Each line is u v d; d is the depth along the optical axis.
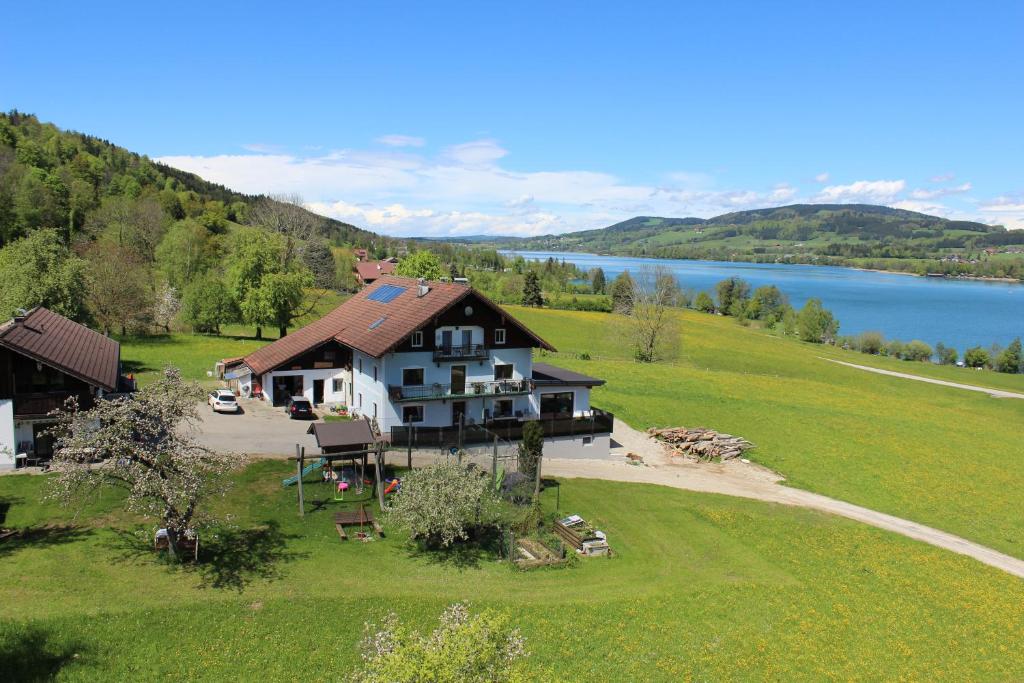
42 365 34.50
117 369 42.19
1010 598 32.44
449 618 16.44
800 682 24.28
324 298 114.31
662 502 40.12
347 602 25.19
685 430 54.50
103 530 27.98
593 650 24.45
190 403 26.44
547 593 27.92
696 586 30.14
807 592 30.86
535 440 38.53
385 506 33.59
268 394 51.53
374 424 44.09
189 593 24.38
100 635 21.42
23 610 21.88
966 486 49.34
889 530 39.91
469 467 34.78
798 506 42.41
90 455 25.06
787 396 74.88
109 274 75.62
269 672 21.09
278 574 26.55
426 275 97.12
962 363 141.75
